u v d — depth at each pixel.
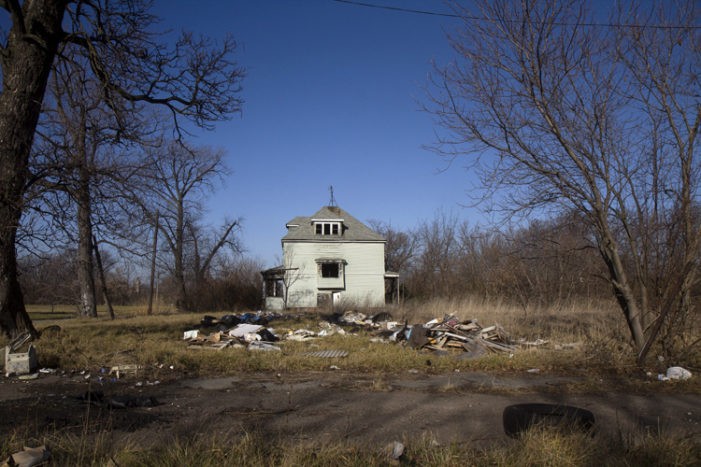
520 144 9.84
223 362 9.91
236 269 43.47
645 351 9.34
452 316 17.00
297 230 39.84
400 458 4.24
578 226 10.47
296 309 35.56
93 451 4.26
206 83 14.41
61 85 15.55
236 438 4.86
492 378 8.60
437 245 46.75
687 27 9.18
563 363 9.88
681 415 6.12
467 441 4.88
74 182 12.19
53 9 12.04
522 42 9.59
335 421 5.70
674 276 9.47
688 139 9.30
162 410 6.12
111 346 11.80
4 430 4.93
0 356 9.50
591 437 4.65
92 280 29.78
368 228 41.31
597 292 21.83
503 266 26.25
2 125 11.45
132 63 13.05
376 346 12.63
